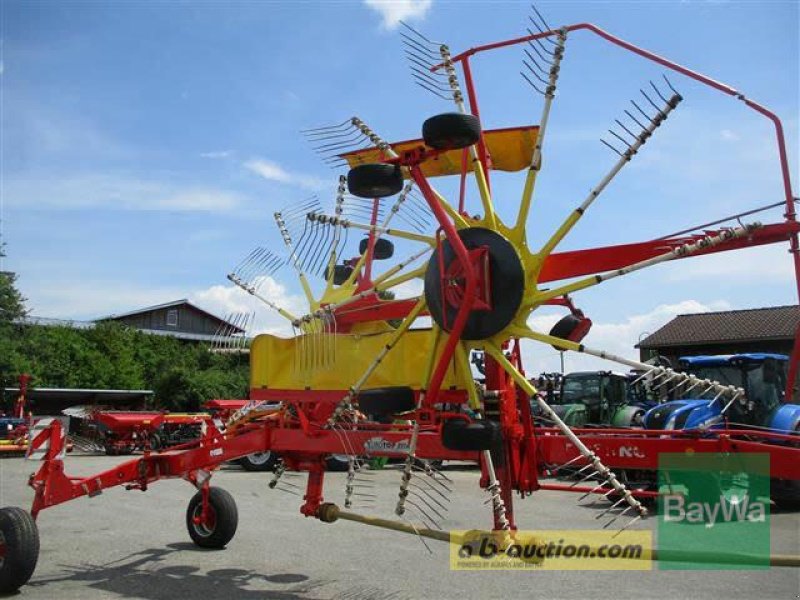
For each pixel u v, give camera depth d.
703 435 4.48
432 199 4.09
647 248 4.39
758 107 4.14
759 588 5.52
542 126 4.22
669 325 28.67
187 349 31.42
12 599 5.27
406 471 4.36
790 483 9.19
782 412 10.10
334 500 10.44
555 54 4.19
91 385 27.61
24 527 5.49
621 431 4.85
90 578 5.89
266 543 7.26
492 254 4.22
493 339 4.29
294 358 5.50
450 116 3.83
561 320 4.56
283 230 6.07
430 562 6.41
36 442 6.15
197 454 6.38
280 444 5.80
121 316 37.41
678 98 3.87
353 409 5.40
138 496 10.87
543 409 4.14
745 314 26.42
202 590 5.52
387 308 5.49
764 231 3.97
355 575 5.94
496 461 4.44
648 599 5.20
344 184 5.88
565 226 4.11
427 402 4.28
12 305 29.19
